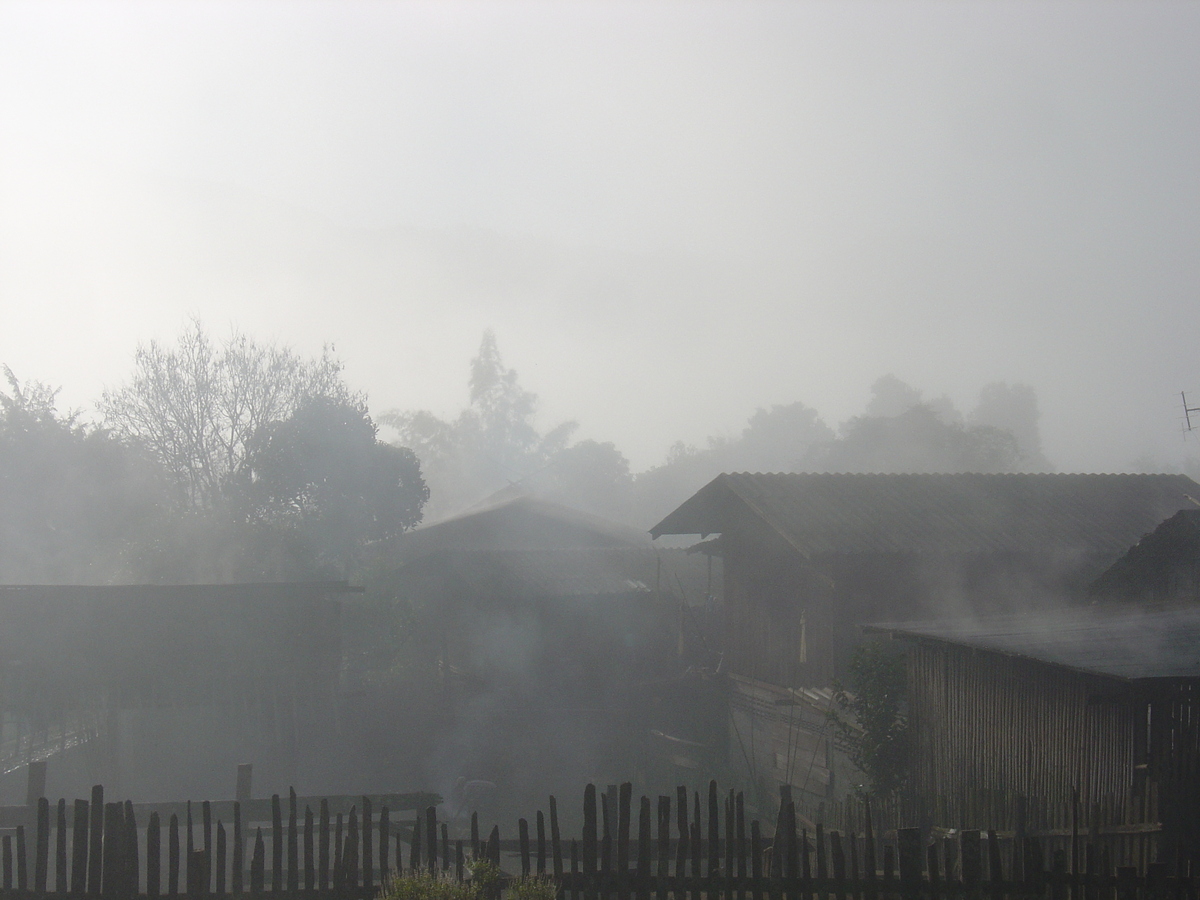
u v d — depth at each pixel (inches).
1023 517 849.5
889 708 609.6
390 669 1102.4
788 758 816.3
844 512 831.1
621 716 963.3
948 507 863.1
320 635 826.8
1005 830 482.0
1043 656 430.6
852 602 772.6
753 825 337.7
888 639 741.3
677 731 971.3
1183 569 642.8
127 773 773.3
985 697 515.5
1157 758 395.5
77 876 334.6
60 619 753.6
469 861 338.3
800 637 825.5
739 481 893.8
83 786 738.8
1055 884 335.0
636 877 336.2
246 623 800.3
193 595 792.3
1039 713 471.5
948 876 338.6
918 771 578.6
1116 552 803.4
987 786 510.0
